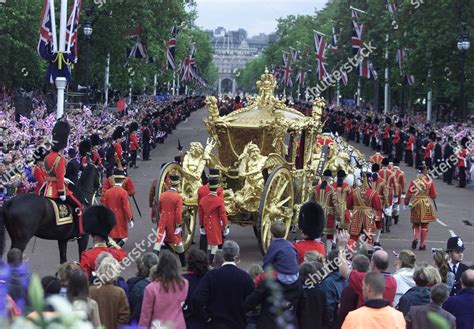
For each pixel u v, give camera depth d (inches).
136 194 2187.5
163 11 4133.9
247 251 1429.6
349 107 5246.1
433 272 717.9
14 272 600.4
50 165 1095.6
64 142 1122.0
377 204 1392.7
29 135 2030.0
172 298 659.4
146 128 3164.4
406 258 815.7
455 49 3494.1
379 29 4114.2
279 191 1306.6
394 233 1704.0
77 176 1245.1
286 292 703.7
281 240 731.4
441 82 3639.3
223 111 3006.9
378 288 557.0
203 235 1255.5
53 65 2327.8
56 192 1096.8
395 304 792.3
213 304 707.4
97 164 1843.0
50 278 653.9
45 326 281.4
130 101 4859.7
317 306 730.8
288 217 1349.7
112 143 2289.6
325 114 4404.5
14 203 1039.6
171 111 4630.9
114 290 686.5
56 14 3508.9
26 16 3489.2
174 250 1250.0
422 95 4719.5
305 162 1492.4
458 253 908.6
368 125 3944.4
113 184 1270.9
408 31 3700.8
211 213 1221.1
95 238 850.8
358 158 1984.5
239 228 1704.0
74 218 1130.0
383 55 4220.0
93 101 4712.1
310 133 1489.9
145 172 2753.4
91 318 601.9
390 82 4439.0
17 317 290.2
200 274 737.6
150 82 5743.1
